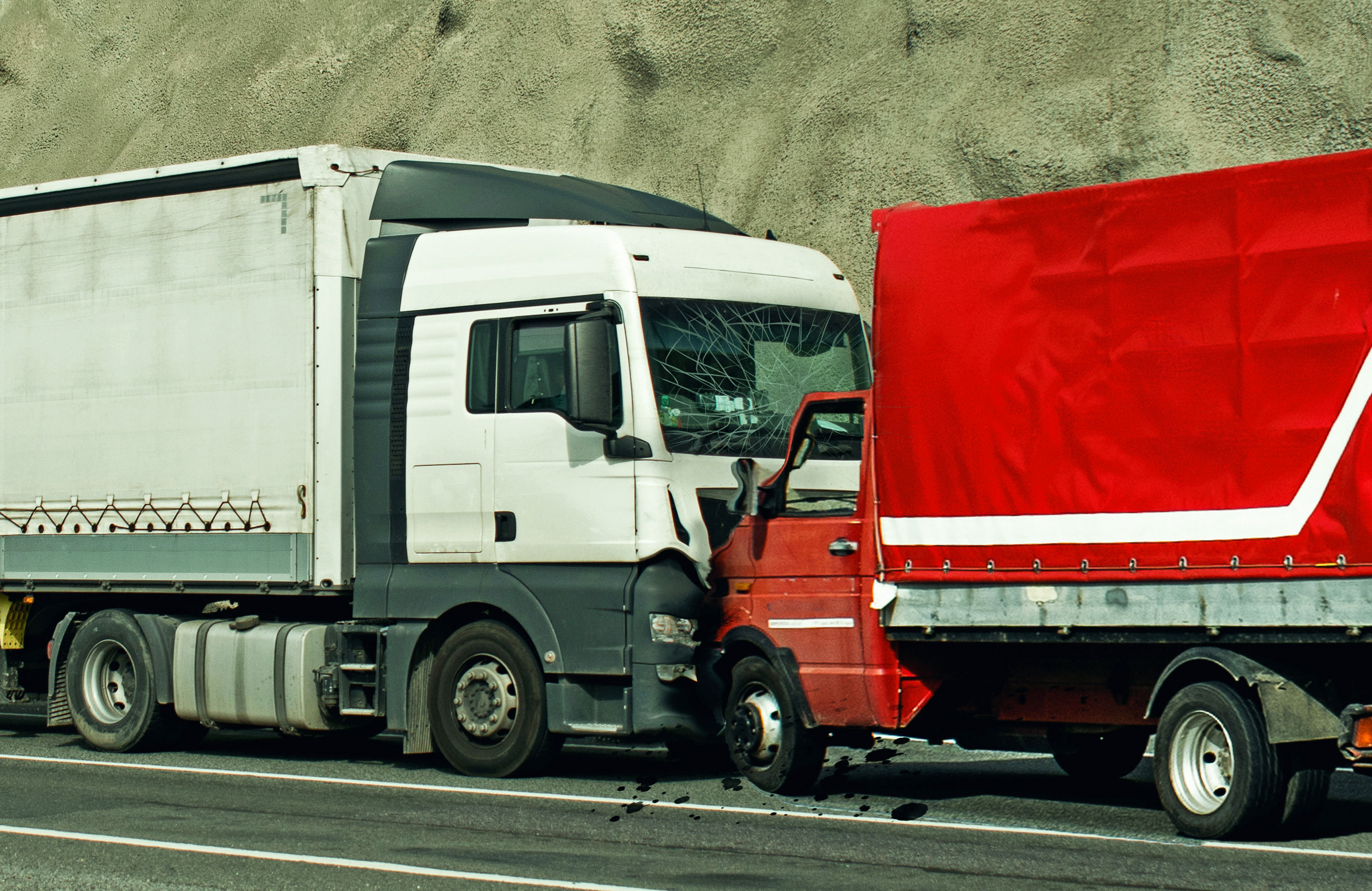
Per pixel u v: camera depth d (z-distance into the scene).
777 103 27.81
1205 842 7.54
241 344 11.43
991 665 8.95
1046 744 9.12
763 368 10.48
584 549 9.91
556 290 10.21
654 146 28.81
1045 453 8.05
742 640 9.59
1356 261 7.13
